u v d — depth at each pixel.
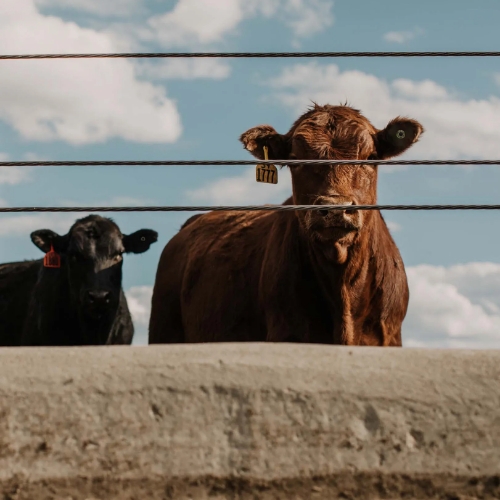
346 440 3.74
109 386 3.79
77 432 3.76
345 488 3.71
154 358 3.86
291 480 3.71
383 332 7.28
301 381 3.79
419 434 3.74
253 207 5.16
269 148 7.42
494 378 3.79
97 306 10.66
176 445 3.75
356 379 3.80
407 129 7.21
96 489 3.73
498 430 3.73
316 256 6.91
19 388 3.80
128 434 3.76
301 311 7.12
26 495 3.72
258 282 7.57
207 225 9.02
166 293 9.18
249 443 3.74
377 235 7.11
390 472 3.71
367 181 6.91
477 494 3.70
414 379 3.80
